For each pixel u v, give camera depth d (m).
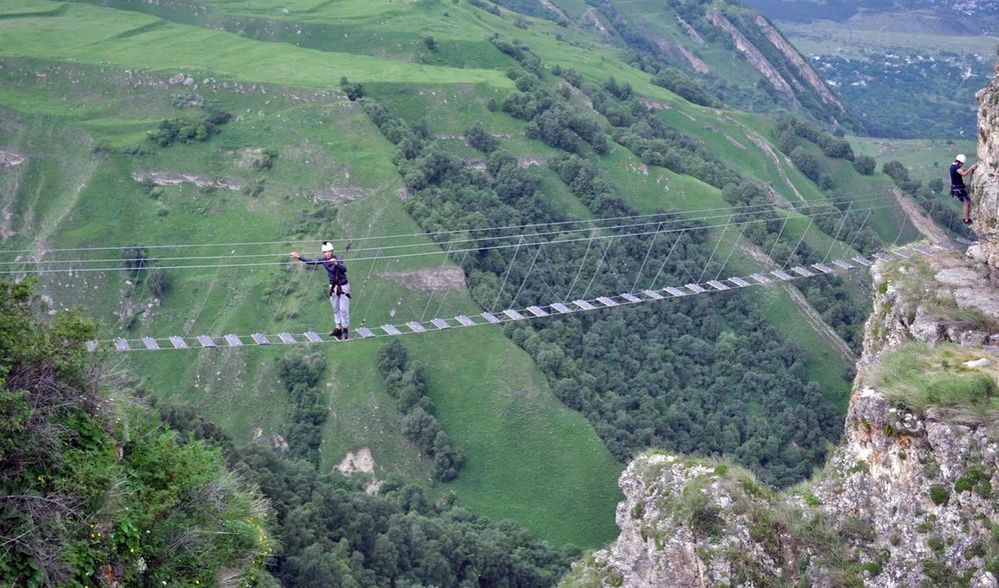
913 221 144.75
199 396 99.00
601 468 89.50
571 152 138.38
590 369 100.44
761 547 27.03
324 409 95.12
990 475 23.83
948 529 24.28
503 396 95.38
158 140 129.25
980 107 34.53
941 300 30.88
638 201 133.75
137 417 25.88
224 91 137.62
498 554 68.12
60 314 23.86
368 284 105.44
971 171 35.03
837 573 25.77
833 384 104.56
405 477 89.88
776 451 94.50
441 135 137.50
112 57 146.00
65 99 139.38
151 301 110.69
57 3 167.50
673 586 28.09
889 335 32.06
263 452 64.44
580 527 85.44
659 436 93.69
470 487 88.94
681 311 110.44
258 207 121.31
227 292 109.69
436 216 113.56
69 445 22.48
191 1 178.62
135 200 124.44
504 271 109.75
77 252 118.19
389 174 120.19
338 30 176.38
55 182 128.12
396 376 96.00
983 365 26.75
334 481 87.44
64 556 20.67
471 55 174.38
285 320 104.50
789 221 123.19
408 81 142.62
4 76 141.00
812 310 111.44
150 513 23.45
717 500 28.03
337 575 55.00
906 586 24.53
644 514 29.50
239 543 26.50
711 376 103.81
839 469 27.55
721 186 142.25
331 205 119.00
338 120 132.00
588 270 113.00
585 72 182.25
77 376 23.55
